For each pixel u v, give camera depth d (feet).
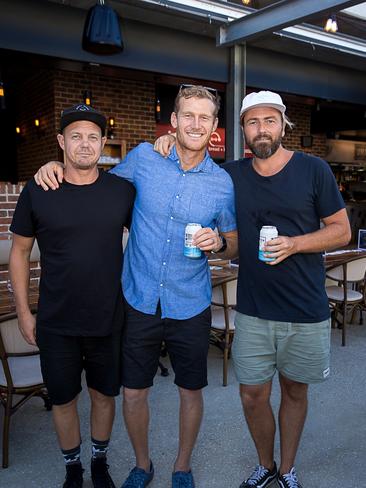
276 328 6.49
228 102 19.72
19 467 7.69
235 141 19.17
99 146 6.21
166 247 6.46
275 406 9.79
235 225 6.89
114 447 8.25
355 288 17.33
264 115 6.10
